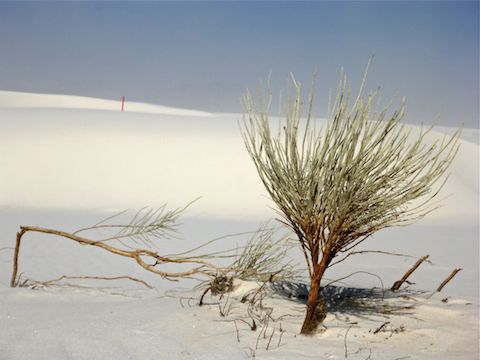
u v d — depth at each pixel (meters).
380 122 4.37
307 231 4.35
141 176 20.83
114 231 12.30
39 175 20.36
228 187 20.27
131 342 3.47
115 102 92.69
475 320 4.58
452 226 16.45
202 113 91.75
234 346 3.56
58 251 9.09
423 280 7.79
